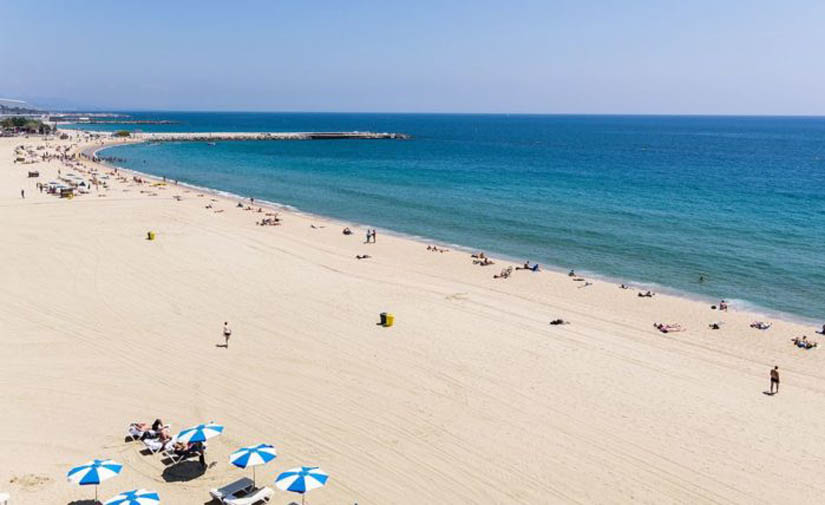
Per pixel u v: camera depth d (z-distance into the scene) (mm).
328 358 24641
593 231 52625
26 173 80000
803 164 116625
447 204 67125
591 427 19547
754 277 39125
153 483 16172
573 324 29609
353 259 42000
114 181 76188
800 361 25641
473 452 17953
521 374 23469
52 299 30781
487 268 40531
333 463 17281
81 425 18875
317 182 86125
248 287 34344
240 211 58625
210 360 24125
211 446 17969
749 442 18844
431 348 25922
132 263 38250
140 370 22984
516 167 109875
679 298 34844
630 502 15766
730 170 104438
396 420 19734
